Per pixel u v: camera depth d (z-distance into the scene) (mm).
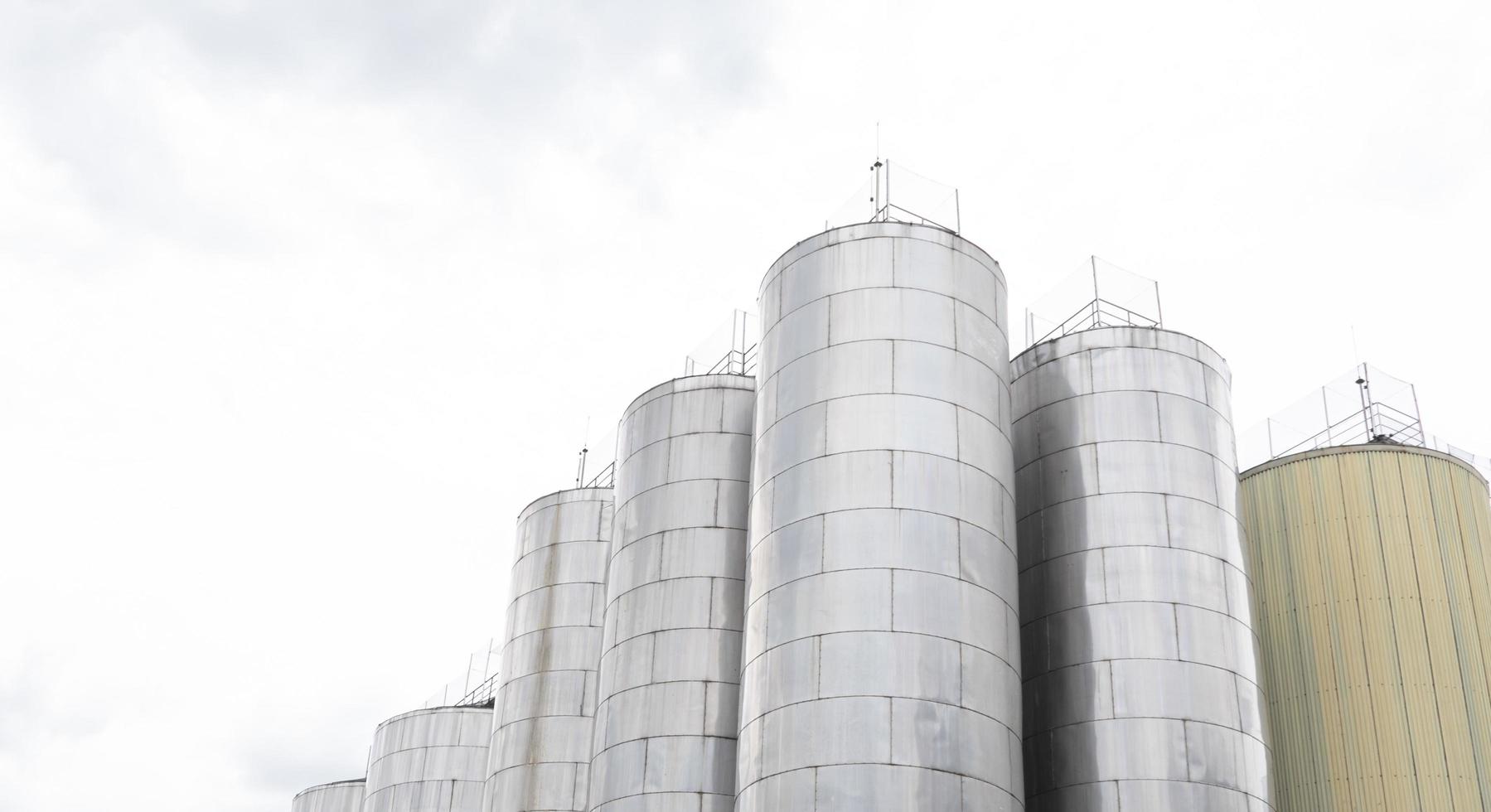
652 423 43188
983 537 33000
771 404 35562
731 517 40406
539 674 50344
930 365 34281
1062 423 37469
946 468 33125
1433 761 37594
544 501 54594
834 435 33531
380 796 64250
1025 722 35375
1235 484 37250
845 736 29969
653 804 36719
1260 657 35625
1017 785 31328
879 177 42219
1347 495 41469
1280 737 40469
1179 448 36281
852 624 31125
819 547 32344
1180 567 34688
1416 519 40594
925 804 29266
